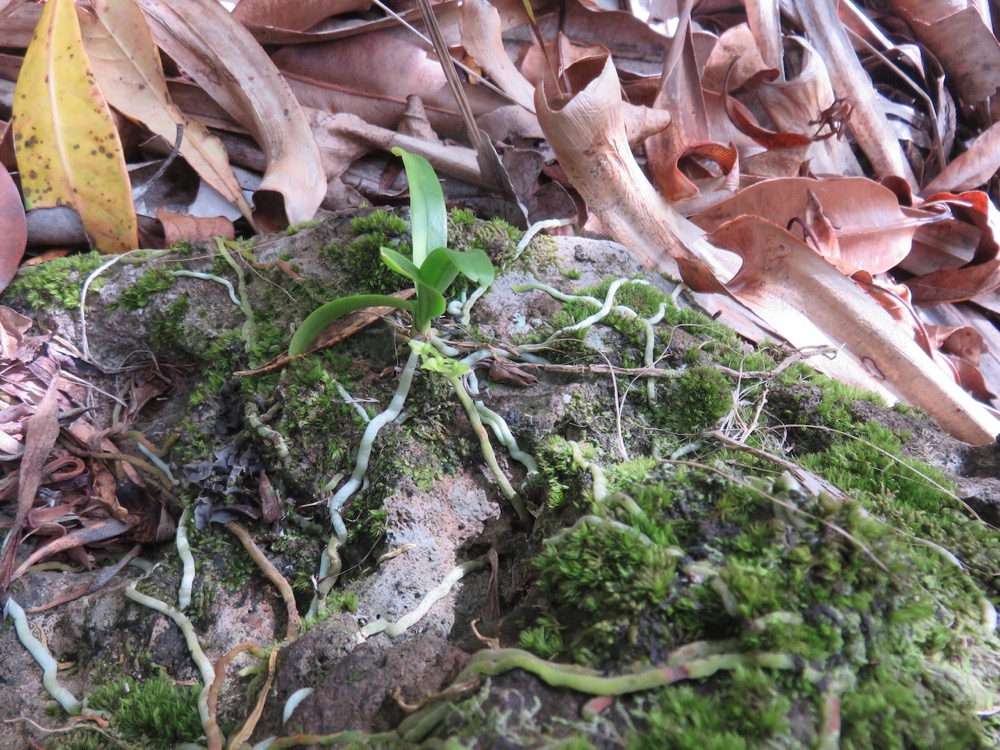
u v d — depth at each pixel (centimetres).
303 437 27
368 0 37
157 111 34
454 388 27
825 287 30
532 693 18
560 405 27
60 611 26
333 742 19
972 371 36
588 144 31
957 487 24
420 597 25
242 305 30
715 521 21
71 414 30
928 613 19
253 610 25
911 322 33
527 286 30
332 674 21
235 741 21
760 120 41
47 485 29
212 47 34
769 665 18
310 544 26
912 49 44
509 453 27
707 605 19
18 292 31
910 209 35
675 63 34
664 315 30
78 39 30
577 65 35
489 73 37
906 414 28
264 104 34
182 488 28
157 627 25
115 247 33
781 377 28
